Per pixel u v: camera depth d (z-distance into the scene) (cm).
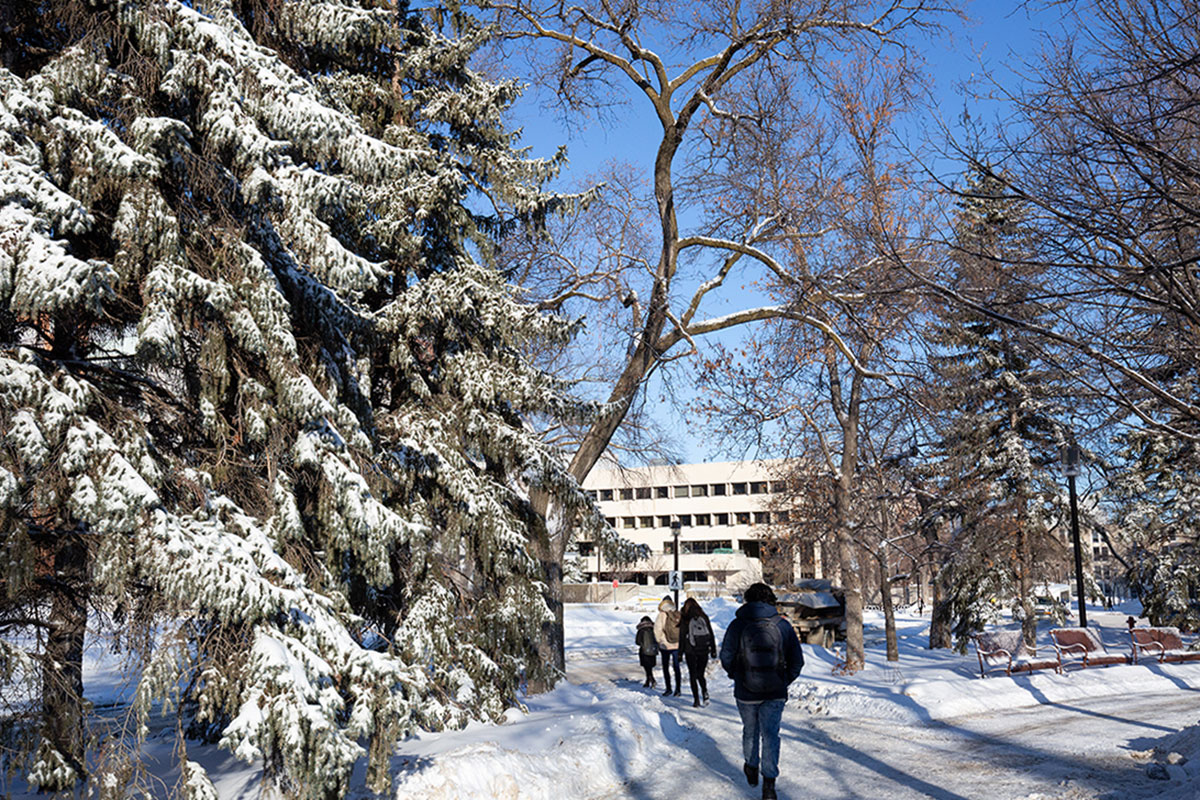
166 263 812
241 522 840
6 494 668
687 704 1503
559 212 1666
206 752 1118
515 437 1459
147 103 865
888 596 2245
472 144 1619
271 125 912
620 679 2022
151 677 744
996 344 919
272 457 939
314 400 905
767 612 852
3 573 703
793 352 1833
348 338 1242
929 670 2014
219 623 803
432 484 1342
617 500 10538
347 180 941
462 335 1460
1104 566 6525
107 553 723
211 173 873
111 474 714
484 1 1806
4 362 717
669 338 1911
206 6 948
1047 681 1769
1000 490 2638
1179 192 754
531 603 1403
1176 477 3116
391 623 1311
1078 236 789
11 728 805
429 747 1038
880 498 2206
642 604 5469
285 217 927
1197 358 852
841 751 1118
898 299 1005
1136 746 1131
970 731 1281
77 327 912
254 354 938
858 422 2034
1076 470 1997
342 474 961
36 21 934
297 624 809
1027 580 2773
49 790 788
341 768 736
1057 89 758
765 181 1767
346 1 1393
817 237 1614
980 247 859
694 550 10125
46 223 724
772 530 3603
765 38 1764
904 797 863
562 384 1586
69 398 730
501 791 851
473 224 1554
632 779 979
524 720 1308
